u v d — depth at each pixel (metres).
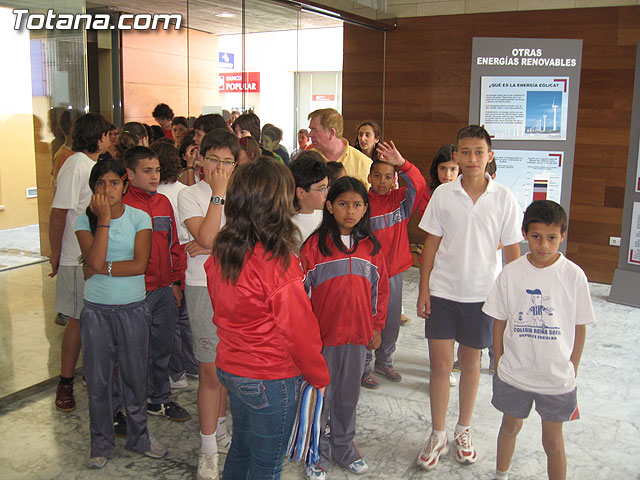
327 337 2.89
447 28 7.44
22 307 4.02
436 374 3.16
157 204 3.37
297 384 2.17
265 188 2.02
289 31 5.75
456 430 3.27
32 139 3.88
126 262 2.91
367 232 2.93
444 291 3.10
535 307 2.59
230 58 5.29
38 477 3.01
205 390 2.91
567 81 5.75
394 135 7.95
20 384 3.97
